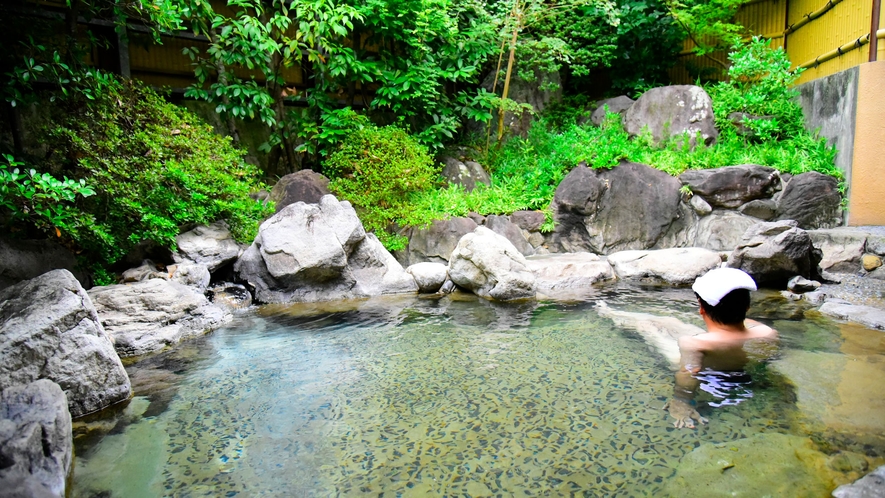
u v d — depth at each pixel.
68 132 5.23
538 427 2.69
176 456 2.56
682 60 11.64
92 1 5.92
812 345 3.65
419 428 2.75
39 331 3.10
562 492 2.11
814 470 2.14
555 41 9.31
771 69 9.05
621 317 4.86
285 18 7.43
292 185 7.45
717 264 6.60
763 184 7.66
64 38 6.50
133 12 6.45
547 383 3.28
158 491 2.25
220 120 8.30
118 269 5.99
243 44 7.23
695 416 2.67
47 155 5.77
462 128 10.31
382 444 2.59
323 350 4.22
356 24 8.60
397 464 2.39
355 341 4.44
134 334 4.39
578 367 3.54
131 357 4.22
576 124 10.54
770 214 7.72
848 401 2.73
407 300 6.05
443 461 2.40
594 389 3.13
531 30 10.40
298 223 6.20
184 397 3.33
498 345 4.16
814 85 8.52
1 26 5.45
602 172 8.02
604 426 2.64
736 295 3.68
